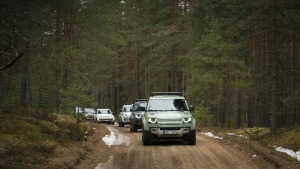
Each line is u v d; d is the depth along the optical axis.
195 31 58.69
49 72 35.50
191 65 63.41
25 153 20.47
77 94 43.12
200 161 23.59
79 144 28.61
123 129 55.84
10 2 19.20
